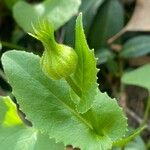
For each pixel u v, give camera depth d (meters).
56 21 0.16
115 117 0.11
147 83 0.15
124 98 0.18
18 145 0.12
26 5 0.17
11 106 0.12
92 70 0.10
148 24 0.18
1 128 0.12
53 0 0.17
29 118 0.11
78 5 0.17
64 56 0.09
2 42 0.18
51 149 0.12
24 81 0.11
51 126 0.11
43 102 0.11
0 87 0.17
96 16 0.18
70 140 0.11
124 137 0.12
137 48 0.18
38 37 0.09
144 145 0.16
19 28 0.19
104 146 0.11
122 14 0.18
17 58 0.11
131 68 0.18
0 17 0.19
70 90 0.11
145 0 0.18
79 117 0.11
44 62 0.09
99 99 0.11
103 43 0.18
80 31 0.10
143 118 0.17
